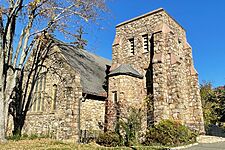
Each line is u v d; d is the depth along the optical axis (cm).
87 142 1853
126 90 2094
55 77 2134
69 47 2555
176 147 1481
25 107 2228
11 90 1677
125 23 2622
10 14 1568
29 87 2311
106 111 2153
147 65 2319
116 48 2559
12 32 1692
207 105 3397
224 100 2936
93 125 2045
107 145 1669
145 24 2461
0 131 1512
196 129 2345
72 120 1891
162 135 1652
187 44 2642
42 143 1502
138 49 2441
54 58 2191
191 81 2503
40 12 1720
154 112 2011
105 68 2784
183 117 2159
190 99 2461
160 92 2033
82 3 1806
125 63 2495
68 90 1973
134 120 1781
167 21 2403
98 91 2192
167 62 2173
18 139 1733
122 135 1791
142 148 1427
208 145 1647
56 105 2038
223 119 2928
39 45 2191
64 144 1493
